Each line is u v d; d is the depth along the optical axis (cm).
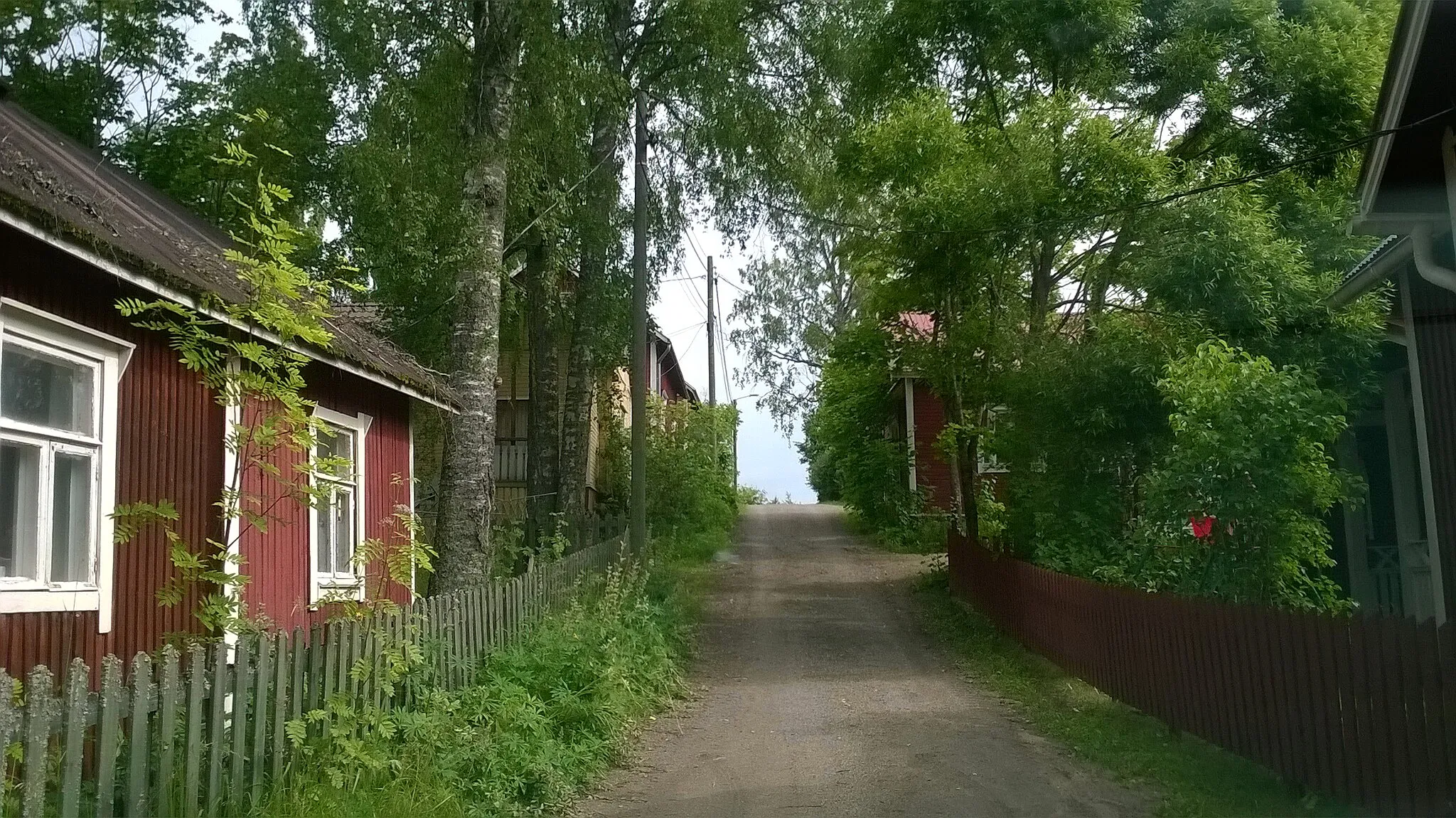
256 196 1234
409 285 1529
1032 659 1235
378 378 973
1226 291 1119
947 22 1410
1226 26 1395
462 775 699
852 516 3177
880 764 816
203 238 988
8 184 546
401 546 834
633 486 1816
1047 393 1236
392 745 695
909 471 2744
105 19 1541
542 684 891
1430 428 993
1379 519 1381
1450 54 782
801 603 1766
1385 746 575
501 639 991
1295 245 1206
